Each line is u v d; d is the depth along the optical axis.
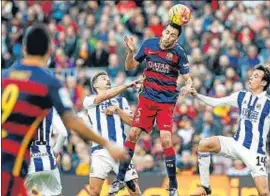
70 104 17.55
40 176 26.03
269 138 37.91
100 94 25.94
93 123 26.67
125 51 45.06
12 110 17.36
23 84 17.44
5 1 50.91
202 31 46.12
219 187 28.42
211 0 49.12
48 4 50.94
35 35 17.70
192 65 43.22
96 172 26.33
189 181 28.19
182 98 39.22
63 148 36.59
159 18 48.19
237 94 25.61
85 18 49.06
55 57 46.22
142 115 24.00
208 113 38.06
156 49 23.78
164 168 35.94
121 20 48.22
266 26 47.72
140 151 36.56
